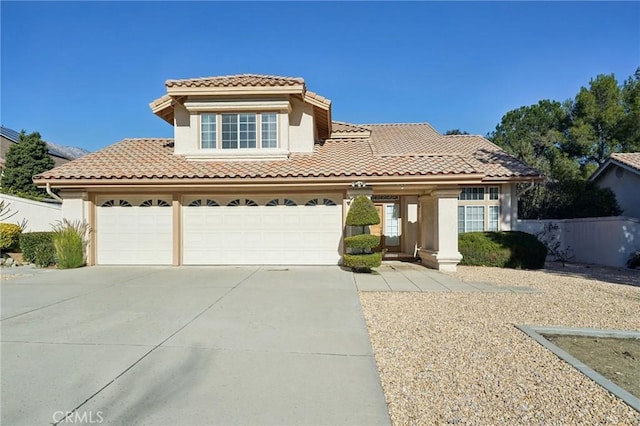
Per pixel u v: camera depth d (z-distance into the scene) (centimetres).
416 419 357
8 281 1066
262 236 1373
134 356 505
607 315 729
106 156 1502
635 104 2572
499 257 1392
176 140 1502
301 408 375
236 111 1453
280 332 610
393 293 916
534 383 432
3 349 529
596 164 2805
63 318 688
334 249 1361
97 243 1384
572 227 1706
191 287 977
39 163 2434
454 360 498
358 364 484
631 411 372
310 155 1486
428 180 1255
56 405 376
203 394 401
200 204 1378
